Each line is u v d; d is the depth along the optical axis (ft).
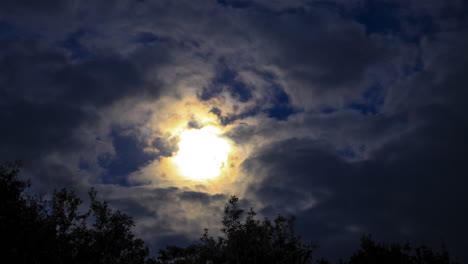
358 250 87.71
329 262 88.79
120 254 98.43
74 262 88.79
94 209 99.14
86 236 93.35
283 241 74.43
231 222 77.71
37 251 80.59
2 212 77.25
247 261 69.77
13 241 76.33
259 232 74.59
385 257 83.61
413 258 84.53
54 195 92.12
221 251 72.74
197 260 78.59
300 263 71.31
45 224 83.92
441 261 83.61
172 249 105.19
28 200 85.46
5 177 82.58
